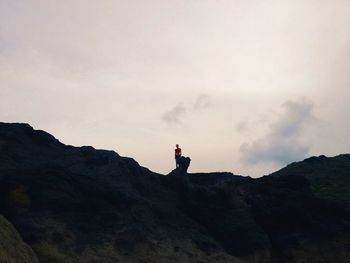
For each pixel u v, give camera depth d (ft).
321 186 156.97
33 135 102.58
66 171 88.53
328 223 114.52
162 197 101.81
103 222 79.51
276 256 104.01
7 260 54.08
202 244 89.40
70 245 70.44
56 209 77.30
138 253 76.28
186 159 114.42
